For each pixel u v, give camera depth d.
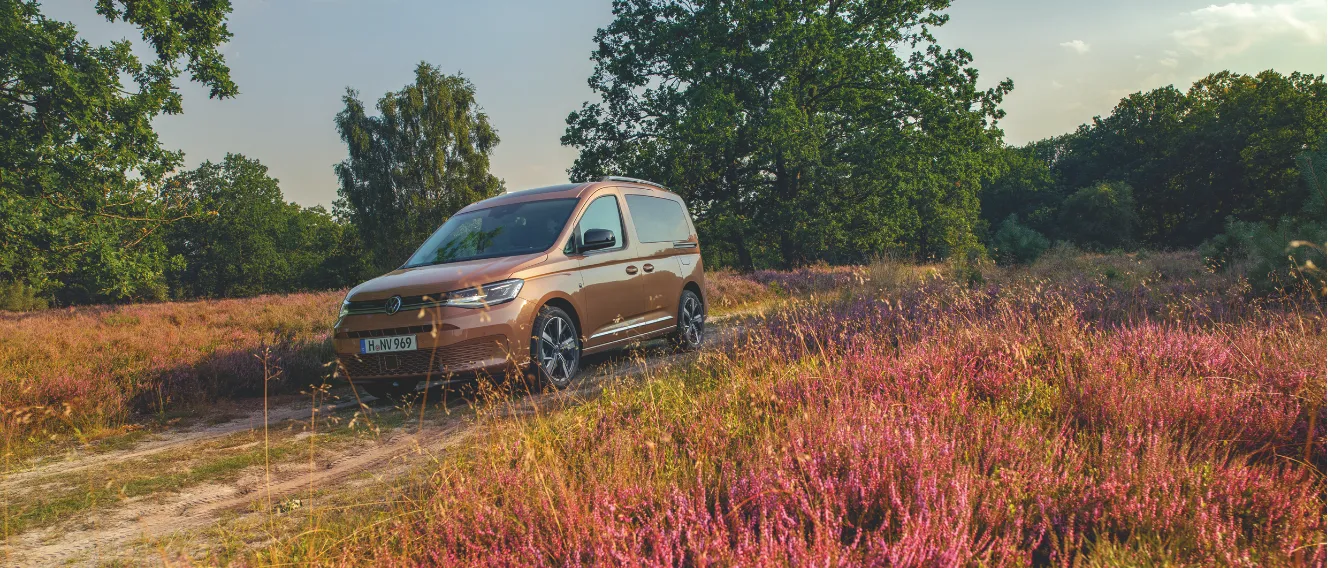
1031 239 20.47
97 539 3.05
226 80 20.48
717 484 2.81
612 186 7.19
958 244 36.78
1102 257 18.23
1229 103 54.81
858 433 2.99
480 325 5.26
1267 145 50.91
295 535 2.88
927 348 4.74
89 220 18.83
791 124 29.41
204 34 20.28
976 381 4.06
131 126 19.08
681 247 8.07
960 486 2.45
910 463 2.67
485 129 51.44
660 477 2.99
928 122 30.53
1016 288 8.13
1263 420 3.15
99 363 7.43
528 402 5.28
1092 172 69.44
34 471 4.21
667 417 3.86
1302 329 4.53
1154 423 3.21
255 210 65.94
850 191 33.16
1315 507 2.36
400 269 6.36
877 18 32.66
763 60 30.75
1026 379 3.96
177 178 20.19
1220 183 54.94
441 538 2.51
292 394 6.71
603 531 2.29
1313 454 2.89
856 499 2.57
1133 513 2.37
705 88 30.31
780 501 2.50
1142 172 60.59
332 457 4.16
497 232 6.45
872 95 31.72
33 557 2.88
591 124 35.28
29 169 18.19
